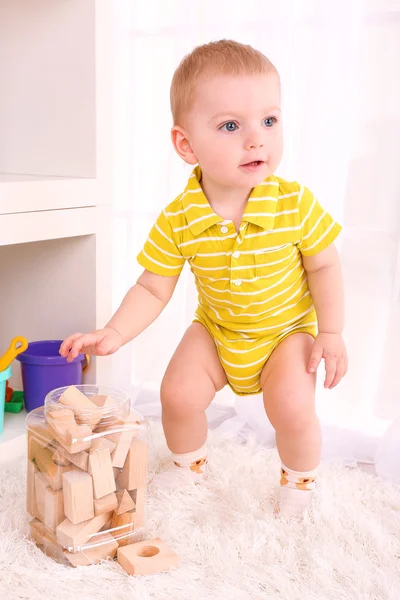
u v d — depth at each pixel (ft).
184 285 5.20
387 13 4.30
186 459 3.76
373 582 2.93
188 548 3.14
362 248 4.57
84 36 4.09
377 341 4.64
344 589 2.87
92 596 2.79
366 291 4.60
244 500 3.53
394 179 4.43
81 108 4.17
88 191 4.12
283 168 4.70
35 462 3.20
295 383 3.48
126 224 5.33
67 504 3.03
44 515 3.11
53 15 4.19
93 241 4.25
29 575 2.89
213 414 5.02
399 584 2.90
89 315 4.36
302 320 3.76
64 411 3.08
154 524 3.33
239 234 3.46
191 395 3.64
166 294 3.77
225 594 2.82
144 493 3.22
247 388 3.83
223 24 4.79
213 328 3.80
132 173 5.25
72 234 4.06
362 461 4.49
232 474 3.88
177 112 3.46
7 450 3.99
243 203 3.51
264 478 3.86
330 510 3.42
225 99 3.23
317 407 4.79
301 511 3.45
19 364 4.83
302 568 3.03
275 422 3.48
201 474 3.81
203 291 3.71
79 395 3.21
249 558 3.07
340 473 3.98
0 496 3.56
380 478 4.00
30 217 3.78
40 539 3.14
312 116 4.54
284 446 3.46
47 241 4.44
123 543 3.15
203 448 3.81
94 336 3.47
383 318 4.60
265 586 2.90
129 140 5.22
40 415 3.31
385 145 4.42
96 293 4.32
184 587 2.85
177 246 3.62
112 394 3.37
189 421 3.67
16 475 3.77
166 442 3.92
